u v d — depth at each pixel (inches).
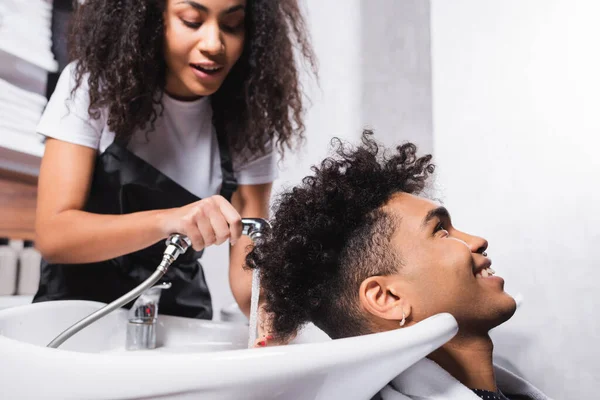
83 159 46.8
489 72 57.8
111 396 22.3
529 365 55.0
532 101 55.4
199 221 38.3
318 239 34.1
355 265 33.6
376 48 67.6
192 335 48.0
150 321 45.7
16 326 38.2
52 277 49.1
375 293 32.6
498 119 57.1
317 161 70.0
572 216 53.1
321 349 22.6
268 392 22.2
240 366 21.8
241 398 22.1
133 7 46.9
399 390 30.8
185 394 21.9
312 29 70.3
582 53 53.1
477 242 33.7
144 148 50.2
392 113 66.5
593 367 51.8
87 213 44.0
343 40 69.1
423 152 64.6
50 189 45.4
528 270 55.2
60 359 23.4
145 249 48.8
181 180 51.5
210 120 53.9
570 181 53.3
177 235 38.0
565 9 54.0
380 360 23.5
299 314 35.0
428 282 32.0
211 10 44.6
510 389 36.6
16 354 24.3
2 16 64.1
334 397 24.1
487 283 32.8
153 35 47.2
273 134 55.2
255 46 53.3
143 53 47.3
